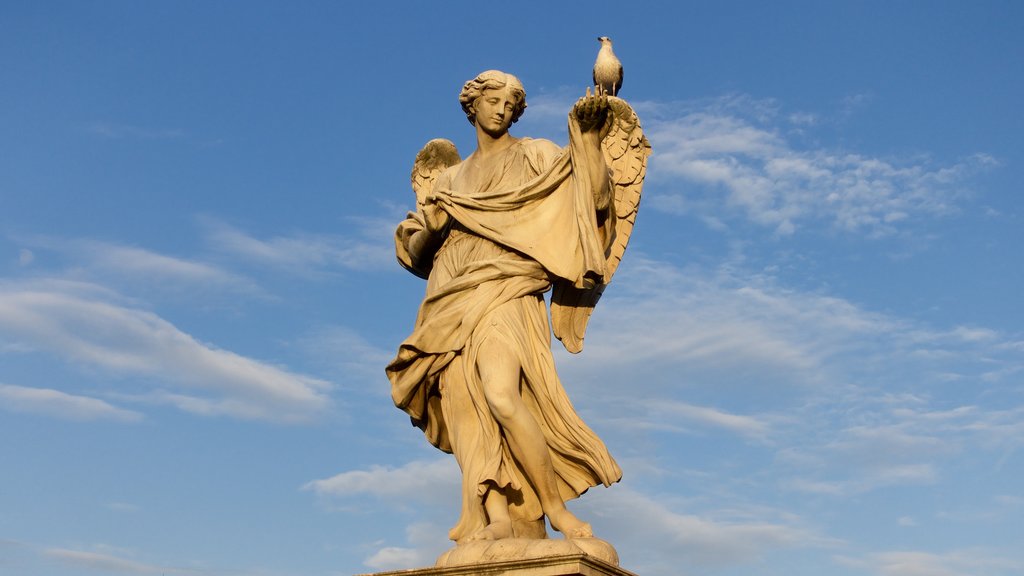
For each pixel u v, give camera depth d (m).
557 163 11.41
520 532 11.05
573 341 11.85
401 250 12.51
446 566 10.24
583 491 11.16
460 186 12.02
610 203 11.55
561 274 11.28
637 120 11.97
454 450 11.29
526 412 10.87
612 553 10.51
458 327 11.24
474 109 12.02
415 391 11.50
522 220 11.48
